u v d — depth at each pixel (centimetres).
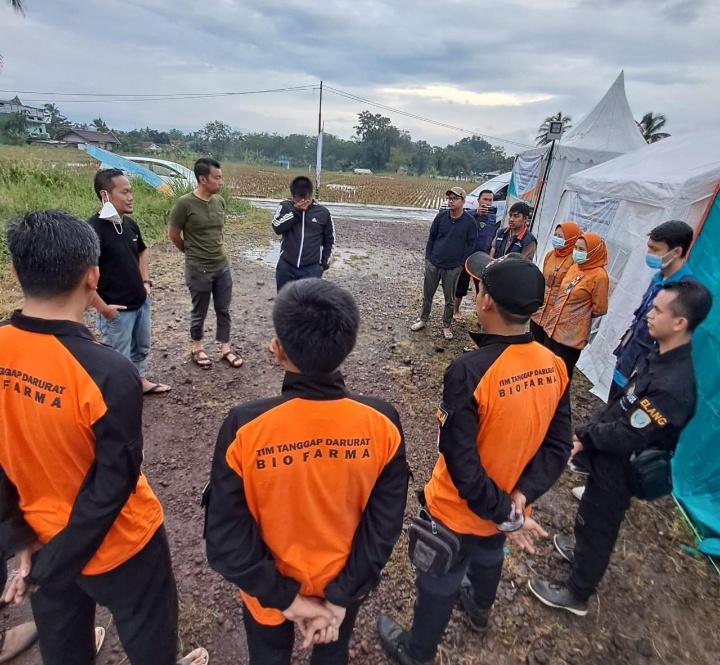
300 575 124
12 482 130
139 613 153
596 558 208
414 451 351
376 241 1207
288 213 449
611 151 830
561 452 164
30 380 118
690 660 210
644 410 182
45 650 150
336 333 107
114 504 123
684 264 309
